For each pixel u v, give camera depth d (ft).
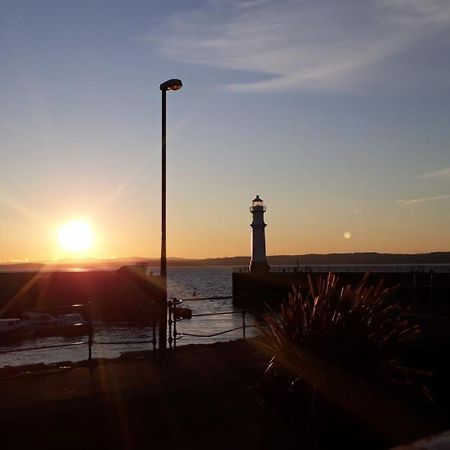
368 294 30.19
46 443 28.50
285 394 27.84
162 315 48.29
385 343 28.50
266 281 242.99
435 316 63.82
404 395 29.40
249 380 35.70
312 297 31.32
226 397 34.83
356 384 27.45
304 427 27.09
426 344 45.32
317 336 27.86
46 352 118.52
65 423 29.27
